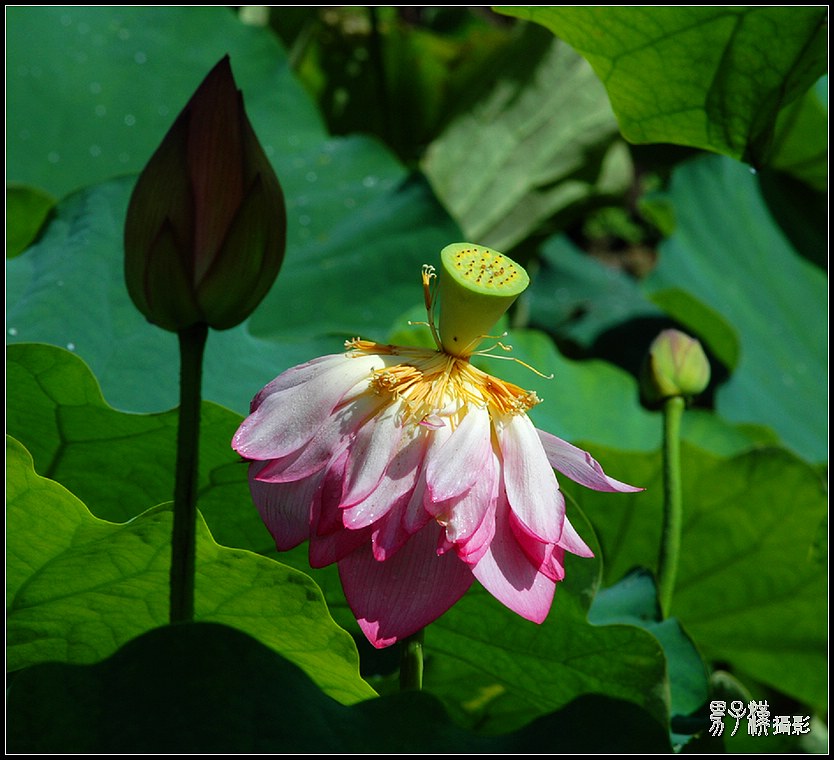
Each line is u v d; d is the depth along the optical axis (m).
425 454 0.99
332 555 0.98
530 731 0.98
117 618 1.07
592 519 1.52
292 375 1.01
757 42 1.15
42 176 1.79
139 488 1.16
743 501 1.52
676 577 1.63
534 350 1.88
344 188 1.79
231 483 1.13
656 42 1.17
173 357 1.27
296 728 0.96
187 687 0.97
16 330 1.25
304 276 1.57
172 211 0.98
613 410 1.91
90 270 1.30
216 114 0.98
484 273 1.01
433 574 0.99
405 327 1.47
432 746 0.97
